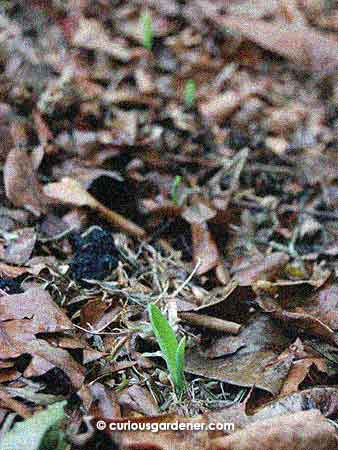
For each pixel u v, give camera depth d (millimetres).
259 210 1259
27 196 1164
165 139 1330
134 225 1177
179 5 1565
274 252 1198
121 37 1503
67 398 910
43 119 1311
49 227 1146
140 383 954
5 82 1376
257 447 872
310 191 1301
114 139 1300
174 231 1197
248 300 1015
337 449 883
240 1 1594
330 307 1027
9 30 1476
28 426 850
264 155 1344
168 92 1422
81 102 1356
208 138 1353
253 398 951
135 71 1446
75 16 1519
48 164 1249
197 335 1000
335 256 1187
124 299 1046
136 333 989
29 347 932
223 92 1438
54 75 1407
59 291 1030
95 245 1102
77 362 943
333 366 979
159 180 1262
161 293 1068
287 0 1600
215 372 965
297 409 925
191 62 1481
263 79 1472
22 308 960
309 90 1463
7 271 1035
